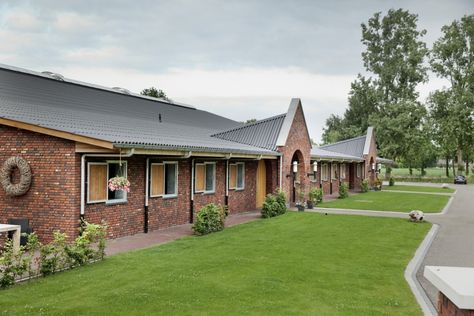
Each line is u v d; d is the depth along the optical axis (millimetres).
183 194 17406
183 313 7043
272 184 24422
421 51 59781
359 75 65938
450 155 78750
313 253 12031
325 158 31141
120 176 13570
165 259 10867
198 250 12086
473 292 2611
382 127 58125
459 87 63531
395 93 60500
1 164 13047
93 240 11461
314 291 8453
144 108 25328
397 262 11227
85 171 12812
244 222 18344
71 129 12508
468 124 62625
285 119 25375
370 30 63219
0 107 14086
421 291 8750
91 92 23203
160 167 16062
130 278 9023
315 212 22281
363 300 7984
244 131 26016
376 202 29016
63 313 6926
